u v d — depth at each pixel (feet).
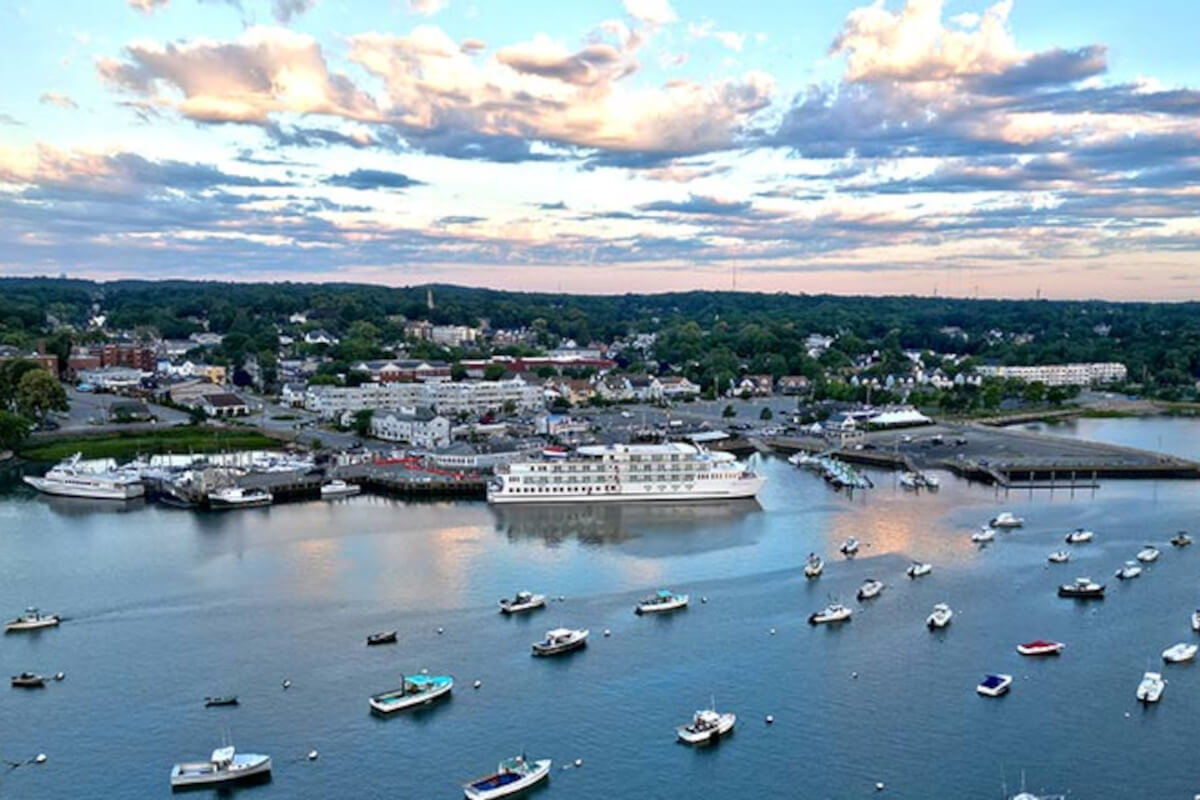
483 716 476.13
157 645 557.33
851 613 609.83
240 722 468.75
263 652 547.90
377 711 477.77
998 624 592.19
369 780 421.59
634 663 535.60
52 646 556.51
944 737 455.22
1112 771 426.51
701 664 534.37
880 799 407.44
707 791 413.39
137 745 448.24
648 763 434.71
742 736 456.45
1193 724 466.70
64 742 450.30
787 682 511.81
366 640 563.89
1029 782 418.10
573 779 422.82
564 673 522.88
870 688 504.43
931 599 637.71
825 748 445.78
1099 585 650.02
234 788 415.64
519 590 653.30
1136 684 508.53
